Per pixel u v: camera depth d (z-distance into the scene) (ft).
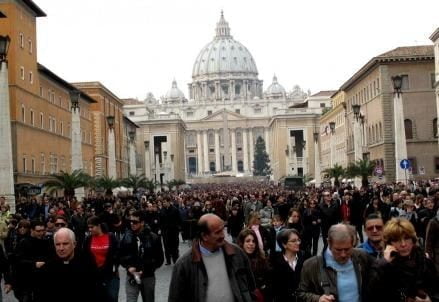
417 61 297.12
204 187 470.39
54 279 32.91
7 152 125.18
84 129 338.54
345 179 284.61
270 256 39.52
